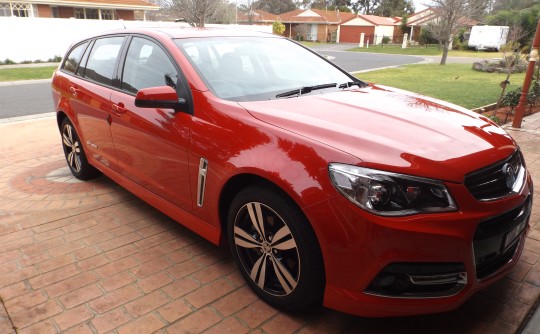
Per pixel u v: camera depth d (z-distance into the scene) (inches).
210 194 109.3
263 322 98.2
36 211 159.0
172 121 118.6
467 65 972.6
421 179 80.0
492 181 87.2
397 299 82.3
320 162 85.5
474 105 385.1
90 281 114.6
